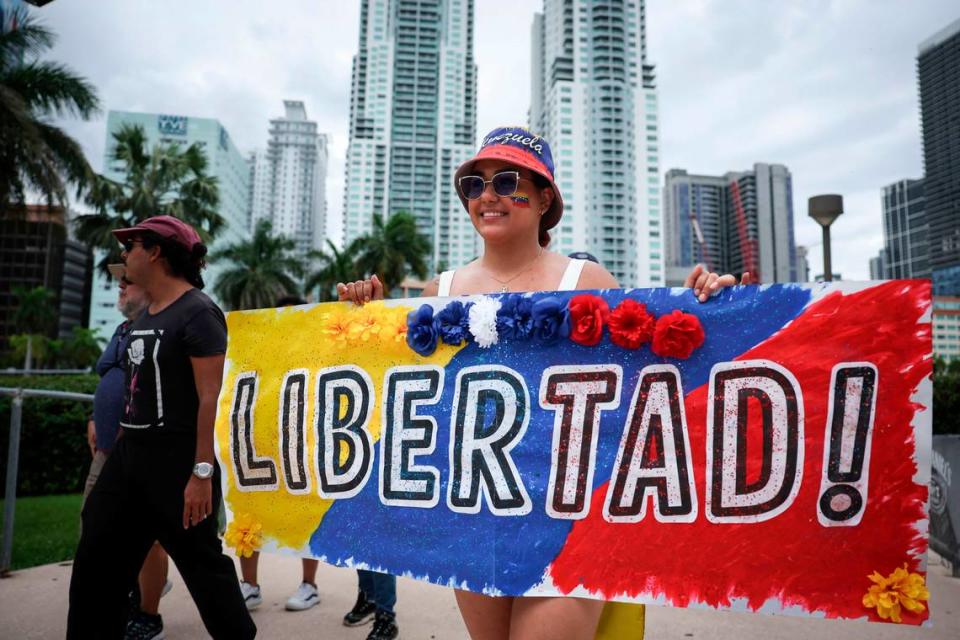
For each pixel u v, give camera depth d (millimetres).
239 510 2158
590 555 1710
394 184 136000
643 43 127625
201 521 2240
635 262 120062
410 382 1978
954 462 4523
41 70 16219
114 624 2229
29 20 16328
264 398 2199
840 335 1646
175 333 2301
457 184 2002
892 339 1613
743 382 1691
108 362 3102
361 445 2014
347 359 2084
